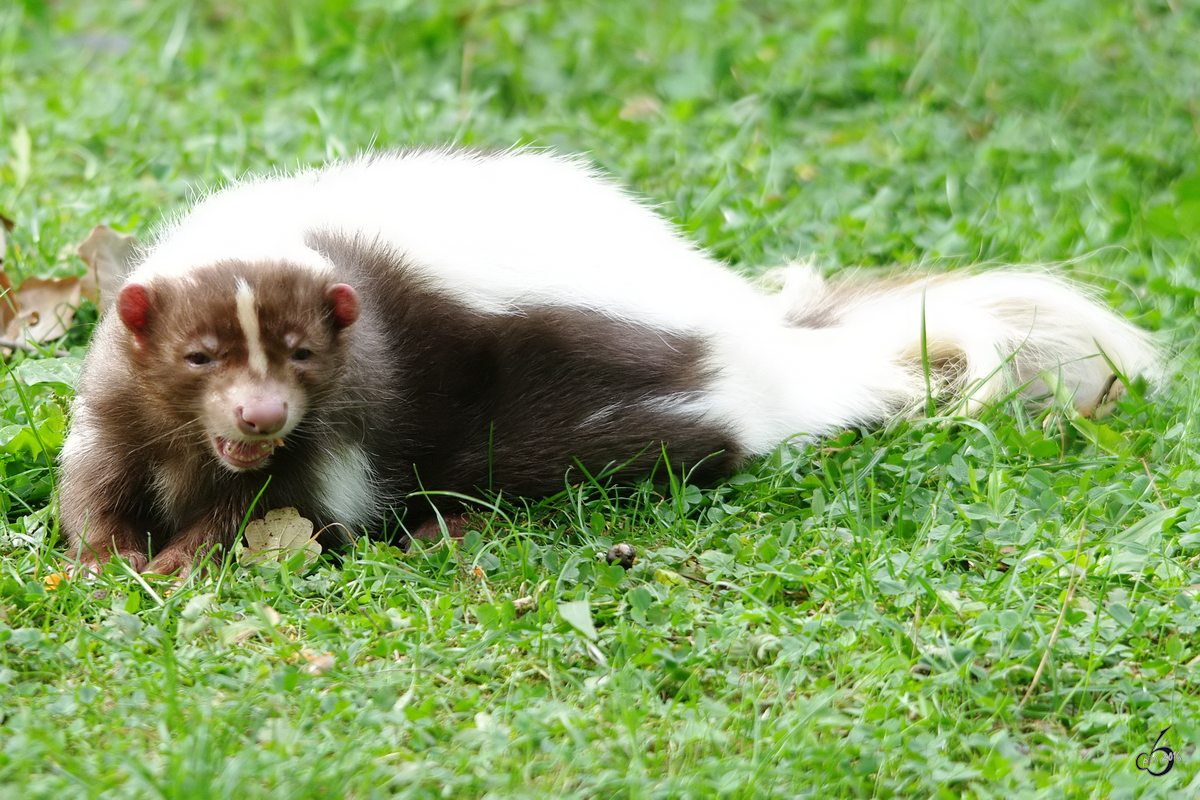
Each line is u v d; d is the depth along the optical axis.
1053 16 17.80
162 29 18.56
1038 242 13.00
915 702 7.14
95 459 9.04
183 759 6.27
